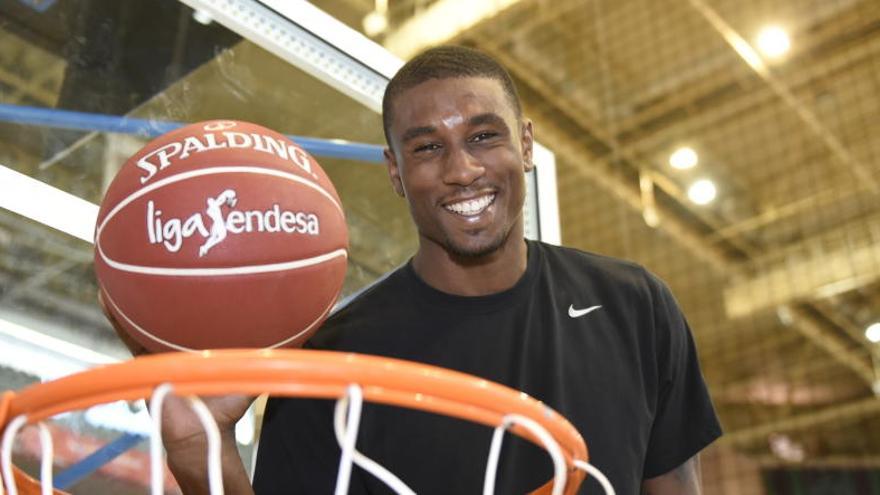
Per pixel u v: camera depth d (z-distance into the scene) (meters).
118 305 0.90
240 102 1.67
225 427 0.95
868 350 7.04
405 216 1.74
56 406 0.68
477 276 1.12
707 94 5.14
